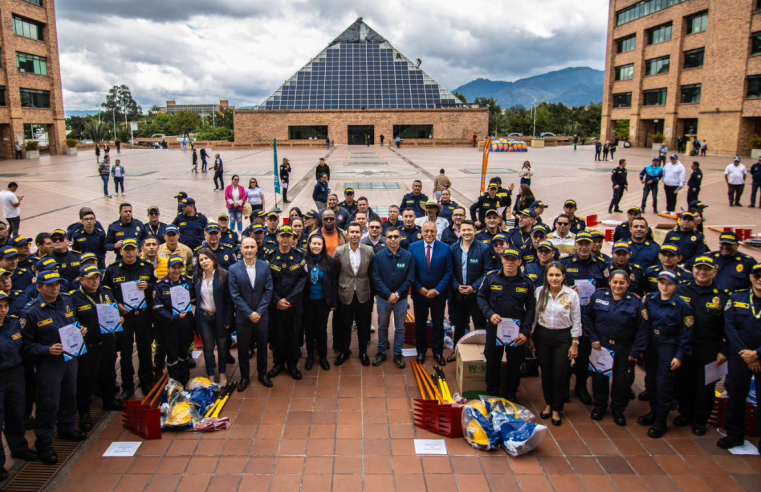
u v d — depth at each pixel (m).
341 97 63.06
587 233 6.55
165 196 21.78
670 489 4.66
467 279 7.08
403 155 44.69
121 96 150.38
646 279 6.68
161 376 6.88
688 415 5.79
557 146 61.78
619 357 5.67
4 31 39.69
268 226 8.45
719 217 16.75
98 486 4.71
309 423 5.70
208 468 4.94
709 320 5.38
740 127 39.06
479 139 60.22
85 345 5.43
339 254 7.05
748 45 37.88
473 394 6.28
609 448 5.30
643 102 52.09
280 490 4.62
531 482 4.74
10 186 13.69
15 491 4.65
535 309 5.90
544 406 6.18
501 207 10.91
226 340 6.70
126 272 6.29
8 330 4.80
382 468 4.93
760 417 5.23
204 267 6.45
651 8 49.09
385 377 6.84
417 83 64.75
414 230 8.33
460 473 4.86
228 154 48.12
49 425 5.02
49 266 5.58
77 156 45.09
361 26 68.75
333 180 26.78
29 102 43.69
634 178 27.33
